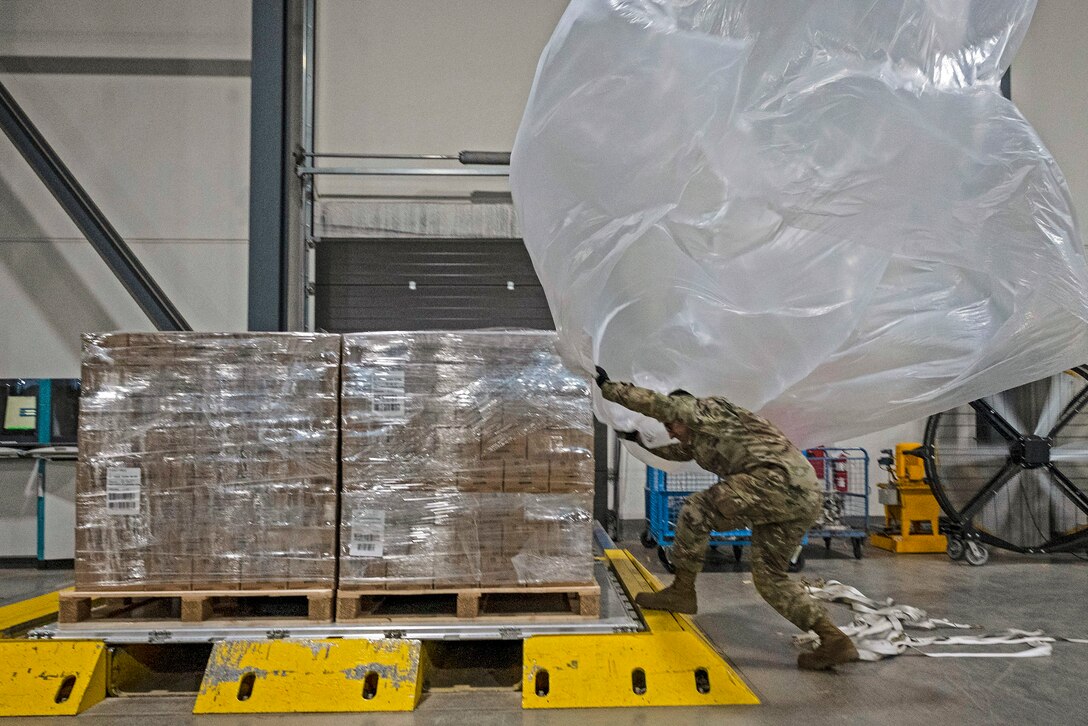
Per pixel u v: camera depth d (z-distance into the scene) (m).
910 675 3.86
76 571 3.74
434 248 8.12
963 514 7.15
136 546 3.75
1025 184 3.35
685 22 3.25
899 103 3.32
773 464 3.64
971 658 4.18
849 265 3.71
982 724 3.20
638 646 3.54
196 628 3.64
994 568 6.95
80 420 3.80
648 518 7.62
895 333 3.96
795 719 3.24
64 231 7.45
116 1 7.65
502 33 8.19
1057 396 6.98
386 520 3.79
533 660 3.49
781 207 3.39
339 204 8.04
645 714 3.28
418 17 8.15
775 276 3.74
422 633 3.63
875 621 4.68
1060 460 6.95
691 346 3.99
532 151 3.47
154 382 3.82
